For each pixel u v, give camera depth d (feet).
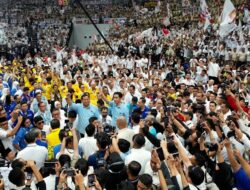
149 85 67.15
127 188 22.93
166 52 119.85
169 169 24.81
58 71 92.48
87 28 189.47
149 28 154.10
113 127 40.09
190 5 169.37
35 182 25.29
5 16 227.20
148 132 29.43
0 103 46.19
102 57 110.52
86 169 25.16
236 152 23.71
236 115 34.81
